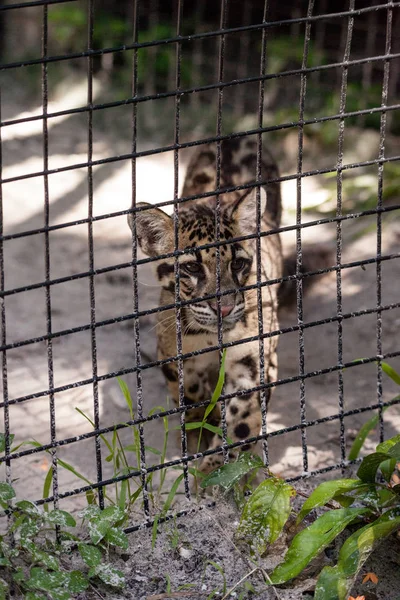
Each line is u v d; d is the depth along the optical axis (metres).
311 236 10.40
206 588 4.84
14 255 10.10
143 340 8.68
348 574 4.46
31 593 4.54
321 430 7.18
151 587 4.88
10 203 11.23
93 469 6.63
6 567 4.76
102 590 4.82
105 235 10.62
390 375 5.64
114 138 13.29
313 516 5.32
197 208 6.98
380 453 4.78
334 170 5.10
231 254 6.59
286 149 12.59
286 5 14.12
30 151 12.73
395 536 5.00
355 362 5.45
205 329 6.50
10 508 4.81
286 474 6.57
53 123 13.66
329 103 13.12
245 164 8.40
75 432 7.15
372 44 13.12
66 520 4.75
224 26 4.51
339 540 5.05
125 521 5.25
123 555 5.04
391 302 9.20
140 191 11.59
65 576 4.61
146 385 7.98
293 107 13.56
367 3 13.24
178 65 4.46
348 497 5.09
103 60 14.82
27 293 9.41
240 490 5.30
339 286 5.31
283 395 7.76
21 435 7.07
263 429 5.34
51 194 11.53
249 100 13.95
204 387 7.10
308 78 13.78
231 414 6.72
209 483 5.00
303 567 4.60
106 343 8.61
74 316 9.03
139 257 10.10
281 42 14.16
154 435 7.25
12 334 8.65
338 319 5.33
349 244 10.28
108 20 15.15
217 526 5.22
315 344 8.58
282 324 8.91
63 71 14.72
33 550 4.63
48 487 5.18
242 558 4.96
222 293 5.04
